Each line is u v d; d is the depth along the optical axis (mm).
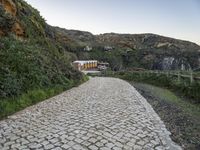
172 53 135000
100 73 71562
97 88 20922
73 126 7621
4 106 9344
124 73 52625
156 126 7863
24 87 12219
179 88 18734
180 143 6480
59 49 28609
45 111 9977
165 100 14531
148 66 126250
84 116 9086
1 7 17297
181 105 12656
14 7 20406
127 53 135500
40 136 6598
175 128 7953
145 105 12008
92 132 6988
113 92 17625
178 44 191750
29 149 5660
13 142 6121
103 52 133750
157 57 130875
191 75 16875
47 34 28234
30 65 14578
